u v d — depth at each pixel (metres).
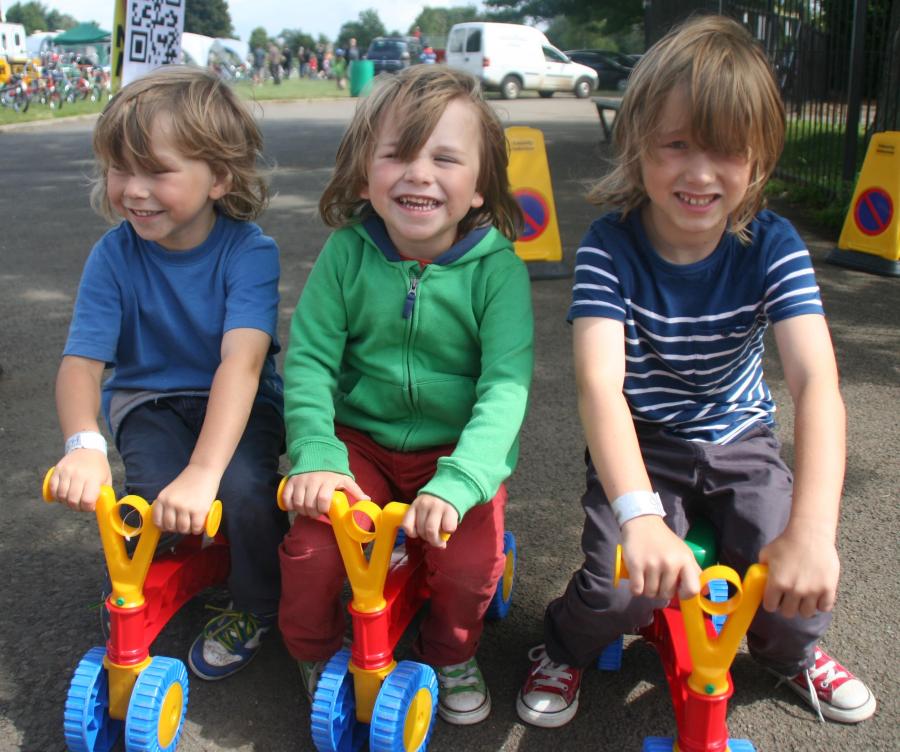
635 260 1.90
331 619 1.94
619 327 1.87
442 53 31.67
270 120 17.56
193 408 2.17
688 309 1.90
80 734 1.76
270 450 2.15
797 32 8.24
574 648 1.95
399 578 1.89
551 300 5.11
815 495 1.57
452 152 1.91
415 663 1.80
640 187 1.86
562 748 1.89
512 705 2.01
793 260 1.85
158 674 1.76
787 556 1.49
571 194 8.35
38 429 3.43
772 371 3.98
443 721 1.96
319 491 1.77
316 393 1.98
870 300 4.99
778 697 2.03
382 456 2.10
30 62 21.53
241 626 2.11
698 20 1.83
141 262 2.15
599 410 1.75
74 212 7.76
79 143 13.41
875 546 2.59
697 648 1.52
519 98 24.50
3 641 2.21
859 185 5.64
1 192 8.88
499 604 2.25
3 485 3.00
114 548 1.76
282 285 5.31
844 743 1.90
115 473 3.15
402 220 1.93
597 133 13.85
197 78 2.11
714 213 1.75
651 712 1.99
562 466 3.13
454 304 2.02
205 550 2.10
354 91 25.98
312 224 7.15
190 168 2.03
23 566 2.54
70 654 2.17
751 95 1.67
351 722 1.85
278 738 1.91
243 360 2.02
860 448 3.22
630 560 1.53
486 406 1.89
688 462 1.95
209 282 2.16
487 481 1.79
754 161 1.74
